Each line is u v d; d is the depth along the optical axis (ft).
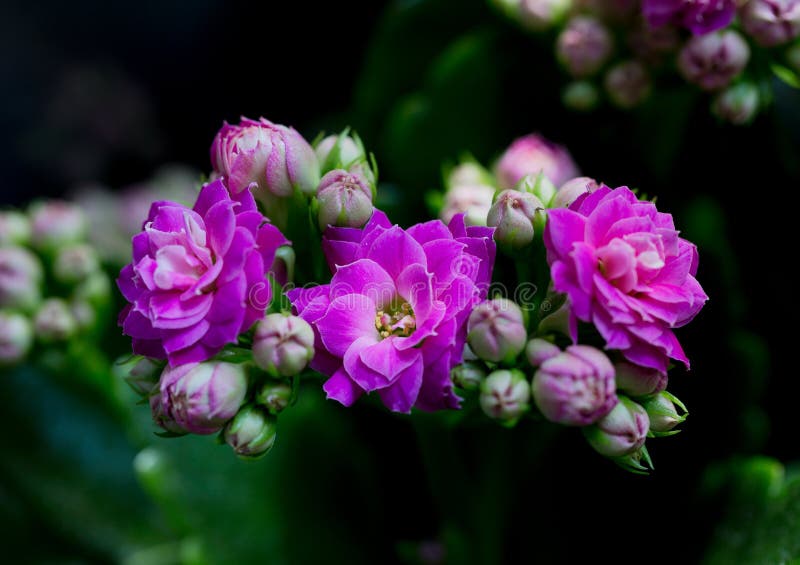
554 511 0.72
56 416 0.77
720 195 0.74
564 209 0.56
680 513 0.70
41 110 1.14
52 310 0.70
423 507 0.74
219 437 0.58
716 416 0.70
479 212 0.62
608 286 0.55
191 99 1.16
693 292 0.56
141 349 0.57
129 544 0.76
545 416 0.57
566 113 0.75
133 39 1.18
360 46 1.07
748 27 0.65
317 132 0.91
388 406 0.56
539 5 0.69
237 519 0.69
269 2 1.12
